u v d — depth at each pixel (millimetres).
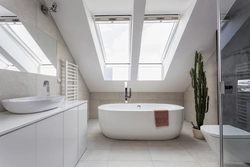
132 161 1895
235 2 1774
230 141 1679
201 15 2303
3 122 963
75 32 2518
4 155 798
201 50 2887
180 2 2271
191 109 3711
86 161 1891
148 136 2564
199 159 1941
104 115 2648
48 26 2129
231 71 1750
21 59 1564
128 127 2543
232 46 1773
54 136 1290
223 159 1662
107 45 3422
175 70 3404
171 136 2592
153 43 3387
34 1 1812
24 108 1189
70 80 2723
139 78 3850
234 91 1730
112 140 2600
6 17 1391
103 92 4145
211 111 2906
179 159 1942
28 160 972
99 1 2227
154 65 3830
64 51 2646
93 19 2672
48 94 1777
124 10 2484
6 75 1369
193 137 2727
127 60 3768
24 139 938
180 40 2729
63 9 2178
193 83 2875
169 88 4008
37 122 1064
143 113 2521
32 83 1731
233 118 1713
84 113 2133
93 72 3457
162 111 2533
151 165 1803
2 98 1327
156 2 2268
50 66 2150
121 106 3457
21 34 1583
